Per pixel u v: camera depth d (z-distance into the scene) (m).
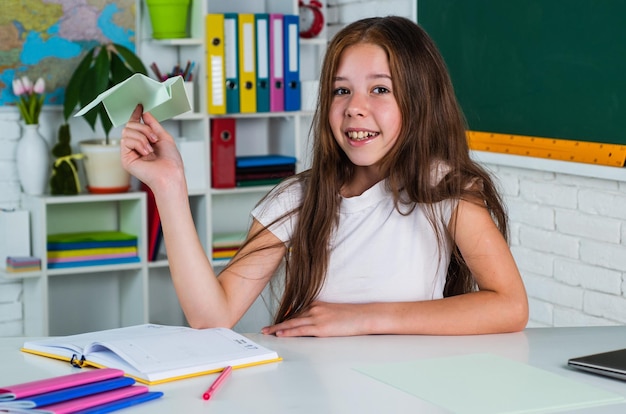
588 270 2.68
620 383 1.26
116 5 3.53
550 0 2.70
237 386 1.24
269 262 1.76
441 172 1.70
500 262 1.64
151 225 3.54
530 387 1.22
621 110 2.48
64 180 3.38
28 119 3.33
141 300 3.52
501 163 2.94
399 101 1.65
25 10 3.39
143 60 3.65
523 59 2.82
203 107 3.53
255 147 3.91
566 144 2.67
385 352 1.44
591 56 2.57
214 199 3.85
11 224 3.33
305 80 4.02
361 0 3.71
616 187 2.56
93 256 3.42
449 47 3.14
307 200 1.76
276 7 3.80
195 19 3.56
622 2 2.46
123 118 1.52
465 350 1.45
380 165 1.74
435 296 1.72
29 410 1.10
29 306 3.48
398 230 1.71
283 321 1.72
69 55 3.47
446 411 1.12
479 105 3.03
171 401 1.17
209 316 1.61
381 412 1.11
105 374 1.21
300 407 1.14
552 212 2.80
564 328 1.65
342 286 1.72
